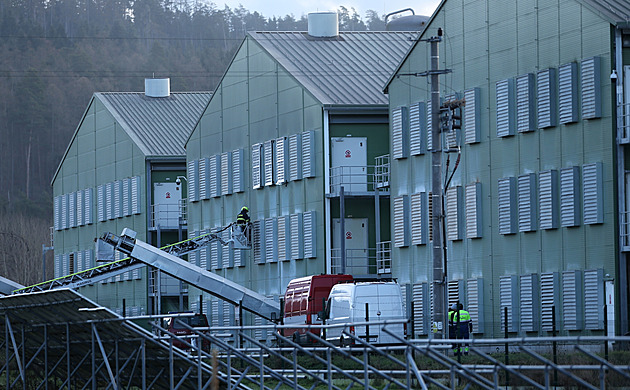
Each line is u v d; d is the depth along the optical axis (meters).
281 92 79.75
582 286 53.28
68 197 119.12
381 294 55.78
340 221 72.44
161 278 101.38
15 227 186.38
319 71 78.94
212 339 30.73
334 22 84.25
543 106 55.91
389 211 75.31
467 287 61.72
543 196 55.78
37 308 34.78
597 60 52.47
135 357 34.34
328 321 57.56
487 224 60.34
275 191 80.88
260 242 82.38
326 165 74.12
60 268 121.38
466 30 62.38
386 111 74.94
